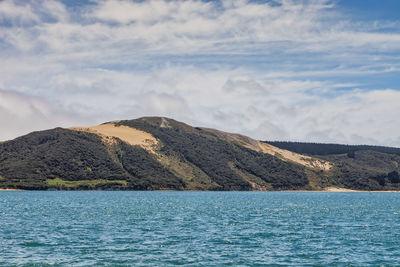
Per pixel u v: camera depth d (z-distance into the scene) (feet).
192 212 356.59
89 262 154.61
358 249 183.52
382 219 309.83
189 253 171.42
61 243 189.26
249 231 234.58
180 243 192.95
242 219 300.20
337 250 180.96
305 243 196.85
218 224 266.36
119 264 152.56
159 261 157.48
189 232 227.61
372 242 200.95
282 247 186.50
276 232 231.71
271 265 153.58
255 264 154.81
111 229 236.22
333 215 341.41
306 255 170.50
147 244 189.37
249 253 172.96
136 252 172.04
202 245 188.85
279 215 337.52
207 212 358.64
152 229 238.48
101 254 167.63
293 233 228.63
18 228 235.40
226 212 360.69
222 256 166.81
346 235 222.69
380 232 235.20
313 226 261.44
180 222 274.98
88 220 281.33
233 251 176.55
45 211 349.82
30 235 210.38
